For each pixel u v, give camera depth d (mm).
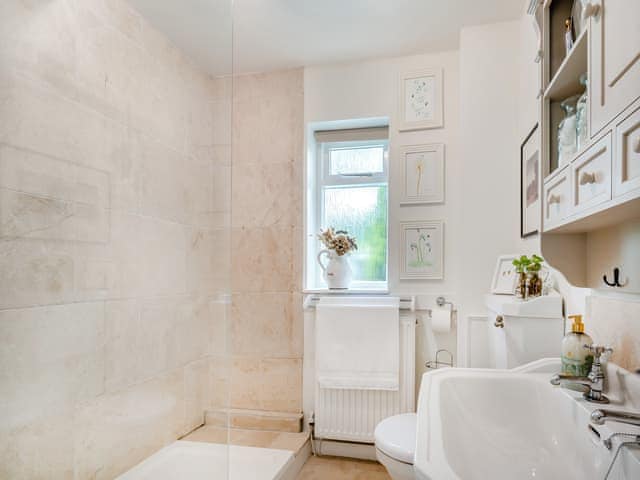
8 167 1432
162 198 2195
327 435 2502
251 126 2830
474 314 2236
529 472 1163
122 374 1902
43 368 1541
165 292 2176
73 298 1676
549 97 1334
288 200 2754
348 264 2725
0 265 1398
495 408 1404
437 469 775
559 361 1500
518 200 2213
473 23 2271
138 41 2047
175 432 2174
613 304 1200
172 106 2273
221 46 2293
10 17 1450
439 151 2549
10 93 1442
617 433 833
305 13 2174
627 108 698
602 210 841
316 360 2523
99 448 1766
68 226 1664
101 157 1838
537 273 1779
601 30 820
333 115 2713
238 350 2766
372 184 2840
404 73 2619
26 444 1471
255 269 2773
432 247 2543
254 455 2256
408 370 2449
